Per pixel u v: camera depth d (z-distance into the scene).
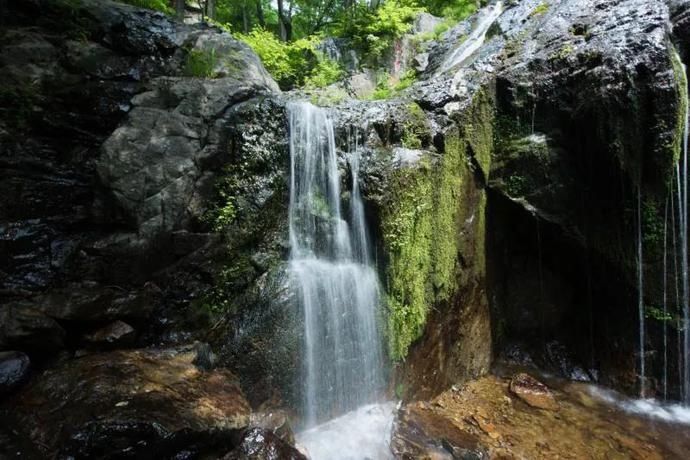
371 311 5.24
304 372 4.76
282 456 3.35
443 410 5.46
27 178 4.48
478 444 4.77
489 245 6.56
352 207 5.38
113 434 2.83
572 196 6.05
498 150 6.49
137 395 3.34
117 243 4.34
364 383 5.22
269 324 4.62
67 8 5.59
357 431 4.80
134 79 5.64
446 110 6.14
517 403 5.68
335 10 17.77
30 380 3.55
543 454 4.68
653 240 5.65
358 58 12.82
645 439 5.02
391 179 5.27
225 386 3.80
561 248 6.40
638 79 5.49
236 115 5.08
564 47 6.36
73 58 5.23
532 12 8.16
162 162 4.64
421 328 5.56
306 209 5.36
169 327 4.43
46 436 2.91
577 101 5.88
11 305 3.84
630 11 6.23
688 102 5.59
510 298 6.88
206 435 3.16
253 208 4.95
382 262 5.25
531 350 6.91
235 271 4.73
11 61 4.83
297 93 10.53
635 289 5.83
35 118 4.67
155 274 4.51
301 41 12.73
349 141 5.60
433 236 5.67
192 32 6.64
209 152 4.87
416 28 13.34
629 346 6.01
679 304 5.61
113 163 4.43
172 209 4.61
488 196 6.49
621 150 5.51
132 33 5.96
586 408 5.64
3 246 4.18
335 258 5.46
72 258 4.39
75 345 4.01
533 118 6.32
